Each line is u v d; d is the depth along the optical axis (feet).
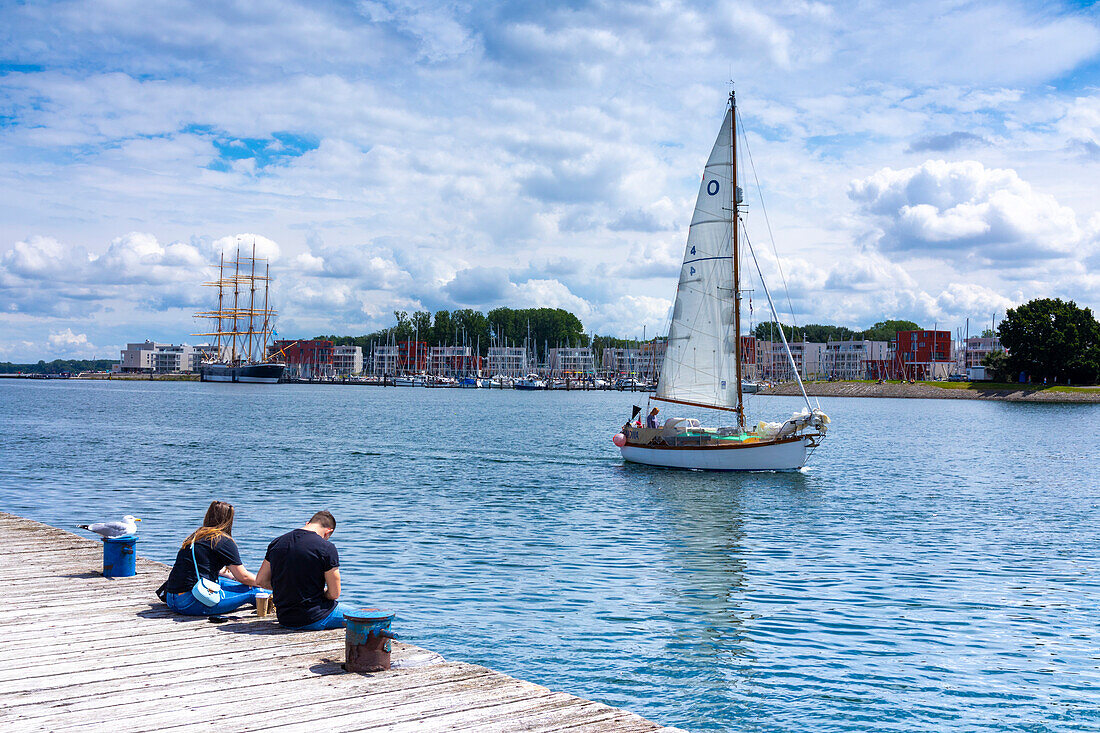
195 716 28.94
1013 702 46.24
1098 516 111.24
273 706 30.19
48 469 150.10
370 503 114.52
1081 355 564.30
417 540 88.63
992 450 217.77
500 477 145.89
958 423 344.90
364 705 30.68
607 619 60.13
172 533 89.76
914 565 80.07
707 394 159.33
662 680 48.44
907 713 44.52
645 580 72.38
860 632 58.18
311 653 36.70
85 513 103.19
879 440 250.78
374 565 76.43
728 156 155.02
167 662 34.91
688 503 118.42
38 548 59.21
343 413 374.22
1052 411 454.81
